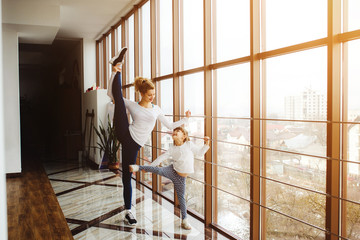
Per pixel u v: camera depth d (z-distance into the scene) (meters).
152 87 3.00
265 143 2.54
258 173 2.56
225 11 2.99
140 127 3.05
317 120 2.02
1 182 0.74
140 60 5.33
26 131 10.95
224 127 3.04
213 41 3.18
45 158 7.67
